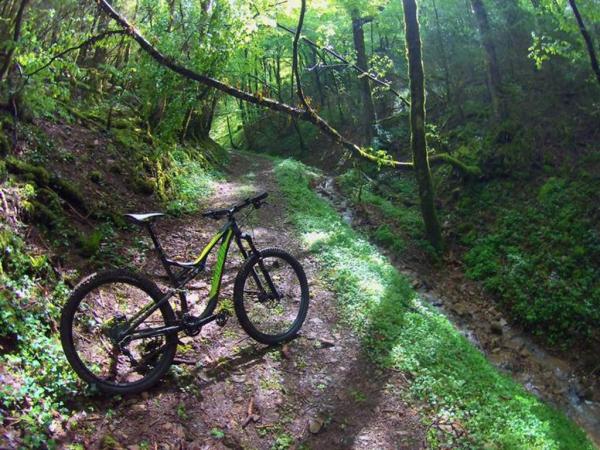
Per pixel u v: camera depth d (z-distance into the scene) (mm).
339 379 4844
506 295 9234
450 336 6289
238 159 18875
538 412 5355
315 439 4082
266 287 6129
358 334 5621
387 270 8086
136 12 10391
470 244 11203
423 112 10766
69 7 8383
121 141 9141
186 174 11281
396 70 20766
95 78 10789
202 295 5891
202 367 4582
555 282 9031
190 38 8766
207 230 8430
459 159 13547
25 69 6648
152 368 4215
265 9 9969
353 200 13688
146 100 10148
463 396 4875
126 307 5117
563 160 11734
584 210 10148
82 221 6449
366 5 14523
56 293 4676
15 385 3475
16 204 5316
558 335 8289
